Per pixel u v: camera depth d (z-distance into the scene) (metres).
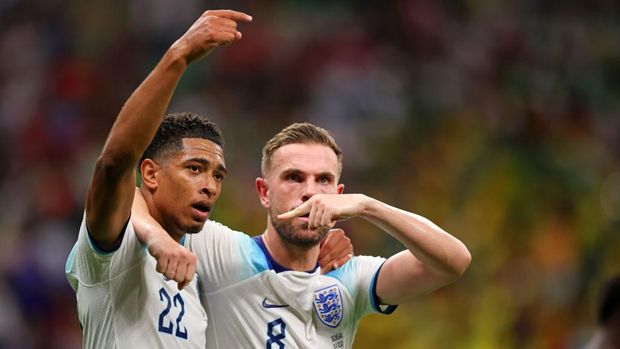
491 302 37.28
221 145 16.27
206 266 17.59
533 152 45.97
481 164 43.91
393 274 17.98
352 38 55.56
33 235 44.78
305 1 57.16
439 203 42.28
